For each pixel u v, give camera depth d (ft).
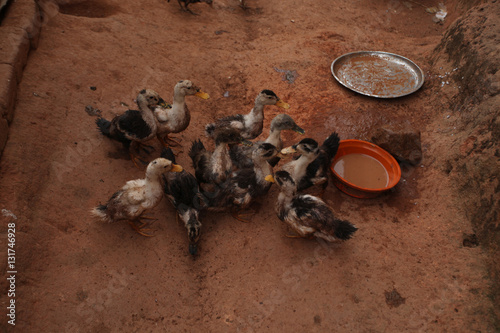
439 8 10.16
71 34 7.46
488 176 5.48
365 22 9.64
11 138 5.58
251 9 9.82
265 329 4.83
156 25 8.40
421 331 4.80
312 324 4.85
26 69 6.51
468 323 4.80
